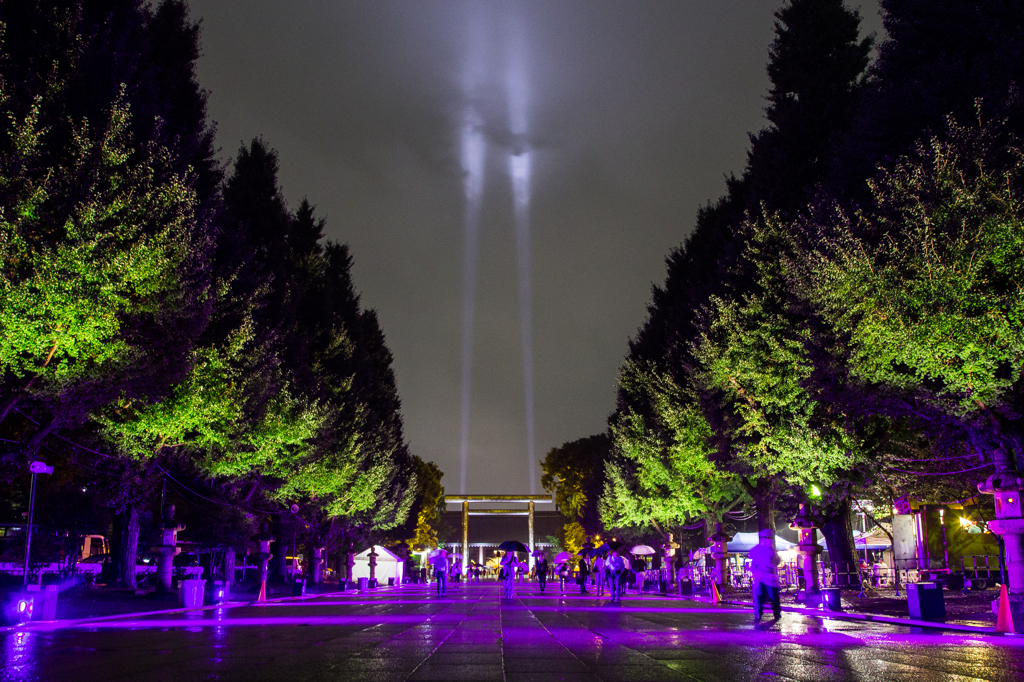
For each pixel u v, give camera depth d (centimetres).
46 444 2386
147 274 1748
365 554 6750
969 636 1348
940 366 1487
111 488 2617
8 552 3944
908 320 1483
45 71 1822
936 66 1741
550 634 1384
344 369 4575
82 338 1647
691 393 3425
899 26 1873
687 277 4125
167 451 2694
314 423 3203
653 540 5947
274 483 3603
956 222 1459
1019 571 1458
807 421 2255
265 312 3566
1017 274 1407
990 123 1496
